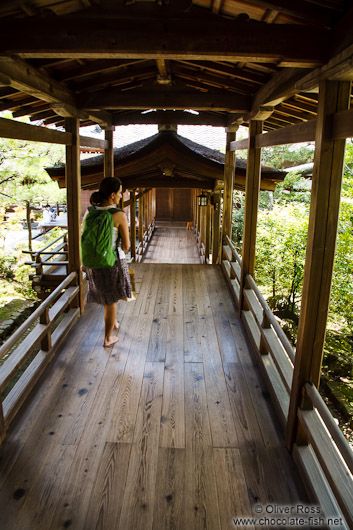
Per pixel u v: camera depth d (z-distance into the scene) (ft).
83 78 12.19
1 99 11.87
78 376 10.52
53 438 8.25
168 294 16.76
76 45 6.88
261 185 18.61
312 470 7.17
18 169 30.94
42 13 7.33
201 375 10.73
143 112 17.83
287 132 9.05
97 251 10.23
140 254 33.76
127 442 8.19
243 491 7.10
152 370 10.90
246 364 11.35
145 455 7.85
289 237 27.43
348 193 22.45
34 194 32.81
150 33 6.83
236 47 6.77
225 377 10.67
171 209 61.31
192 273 19.74
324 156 6.64
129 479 7.27
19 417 8.87
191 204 60.70
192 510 6.68
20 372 13.74
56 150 32.76
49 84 10.58
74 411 9.11
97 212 10.37
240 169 19.40
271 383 9.80
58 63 9.92
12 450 7.89
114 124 17.65
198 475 7.41
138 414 9.07
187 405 9.44
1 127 8.21
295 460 7.76
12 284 35.76
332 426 6.15
